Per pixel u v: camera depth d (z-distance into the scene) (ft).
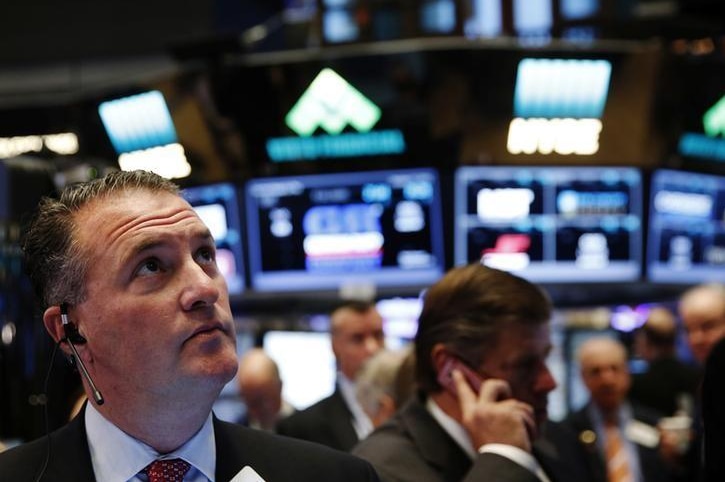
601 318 26.53
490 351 7.76
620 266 26.68
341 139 25.71
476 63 24.91
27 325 10.55
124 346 5.19
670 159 26.30
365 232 26.22
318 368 26.12
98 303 5.26
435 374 7.95
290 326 26.32
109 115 26.30
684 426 14.87
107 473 5.32
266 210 26.55
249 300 27.04
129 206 5.39
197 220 5.45
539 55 24.98
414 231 26.07
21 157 12.42
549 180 26.14
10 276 10.63
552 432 9.31
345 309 15.11
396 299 26.32
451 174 25.66
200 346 5.19
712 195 27.22
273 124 25.72
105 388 5.32
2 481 5.22
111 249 5.27
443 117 25.25
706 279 27.45
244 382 17.25
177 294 5.22
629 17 27.96
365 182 26.04
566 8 27.58
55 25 33.99
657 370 19.71
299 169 26.07
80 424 5.51
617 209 26.48
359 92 25.25
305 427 14.48
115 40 33.63
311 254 26.53
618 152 26.00
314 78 25.25
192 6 33.09
